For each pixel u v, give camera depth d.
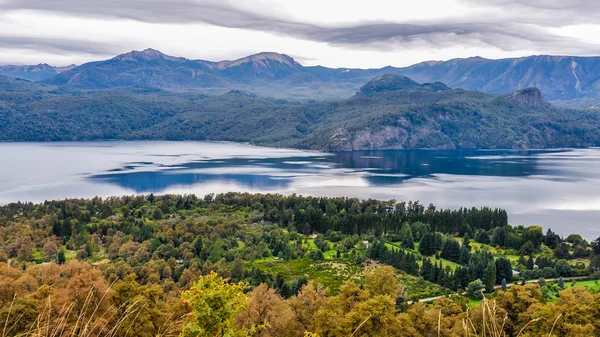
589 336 72.00
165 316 78.44
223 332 36.44
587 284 139.00
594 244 185.50
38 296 77.44
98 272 89.62
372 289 101.69
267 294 89.00
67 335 30.45
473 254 162.75
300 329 83.44
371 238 197.50
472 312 81.56
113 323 72.62
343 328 77.19
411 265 150.62
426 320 85.38
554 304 89.44
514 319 87.50
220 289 35.94
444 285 136.62
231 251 168.38
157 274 134.50
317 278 145.25
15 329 63.69
